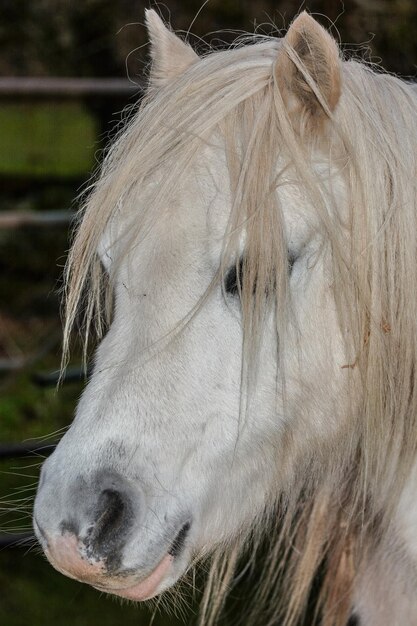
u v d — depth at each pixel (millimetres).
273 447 3219
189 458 3131
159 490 3117
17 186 7254
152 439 3109
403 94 3225
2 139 6996
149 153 3152
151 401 3109
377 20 5957
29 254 7387
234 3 6230
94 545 3090
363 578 3357
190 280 3109
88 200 3289
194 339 3115
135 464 3105
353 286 3168
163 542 3129
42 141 7023
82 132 7004
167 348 3107
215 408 3127
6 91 4703
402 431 3236
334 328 3197
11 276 7363
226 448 3143
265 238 3107
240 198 3107
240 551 3414
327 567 3422
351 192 3158
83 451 3105
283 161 3143
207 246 3109
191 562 3236
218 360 3123
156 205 3115
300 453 3264
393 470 3256
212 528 3221
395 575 3316
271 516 3383
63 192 7293
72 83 4766
